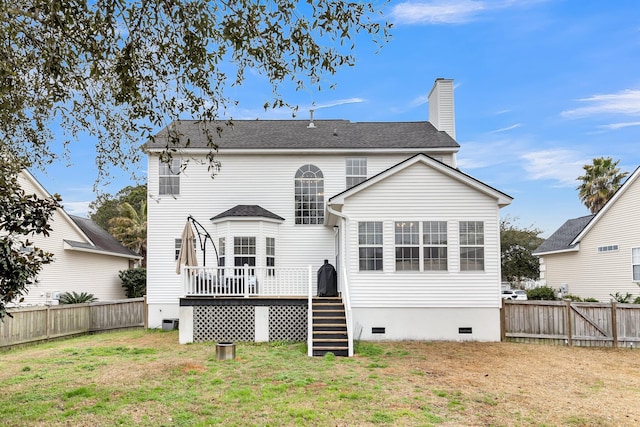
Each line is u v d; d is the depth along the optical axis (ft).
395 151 62.54
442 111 69.00
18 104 22.27
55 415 23.71
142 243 131.64
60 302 68.90
